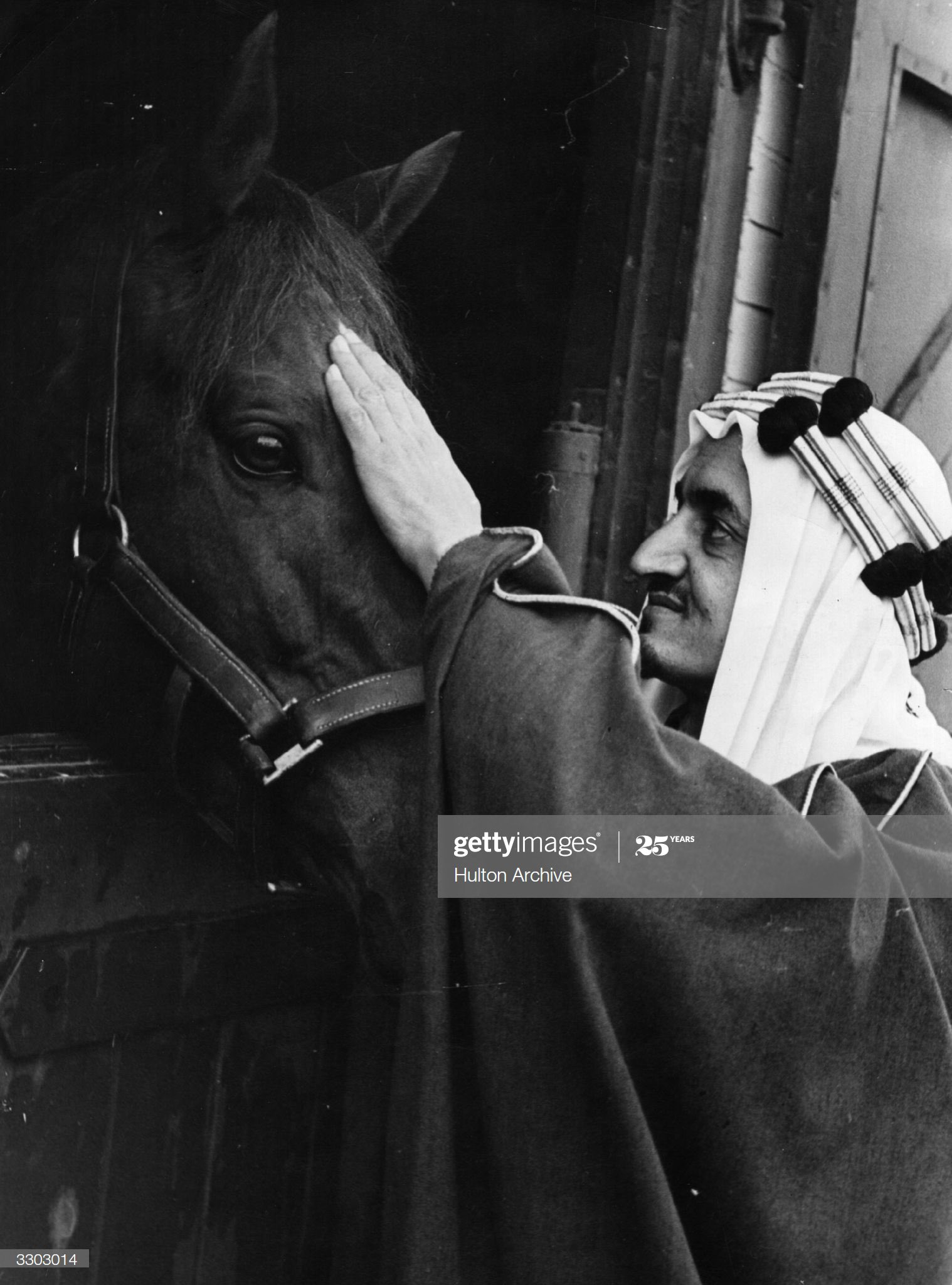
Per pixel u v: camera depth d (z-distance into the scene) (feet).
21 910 3.57
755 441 3.93
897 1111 3.47
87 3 3.75
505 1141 3.34
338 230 3.67
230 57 3.78
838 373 4.67
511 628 3.47
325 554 3.50
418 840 3.48
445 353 4.08
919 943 3.53
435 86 4.06
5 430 3.72
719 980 3.33
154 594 3.52
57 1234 3.67
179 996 3.86
